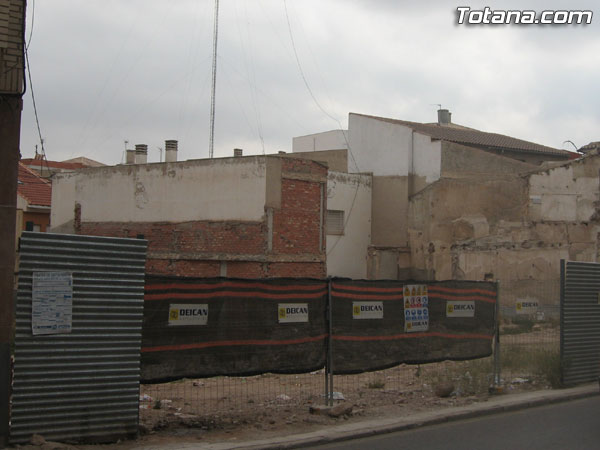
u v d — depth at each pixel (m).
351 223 32.16
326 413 10.27
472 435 9.39
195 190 25.84
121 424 8.38
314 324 10.49
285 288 10.16
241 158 24.17
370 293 11.23
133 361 8.48
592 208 30.44
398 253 30.70
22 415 7.73
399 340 11.59
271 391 12.44
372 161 33.47
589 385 13.71
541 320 15.83
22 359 7.75
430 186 29.69
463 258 28.67
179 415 10.08
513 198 29.28
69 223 33.88
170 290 9.02
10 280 7.81
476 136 36.00
